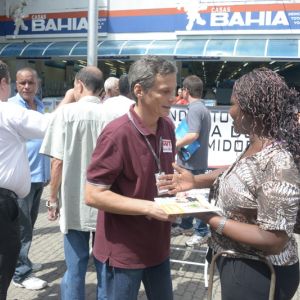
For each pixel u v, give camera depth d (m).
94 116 3.35
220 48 13.03
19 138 3.04
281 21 12.98
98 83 3.48
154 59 2.22
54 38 15.49
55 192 3.54
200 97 5.34
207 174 2.35
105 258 2.36
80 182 3.36
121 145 2.20
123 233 2.30
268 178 1.75
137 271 2.33
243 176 1.82
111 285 2.38
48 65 17.61
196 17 13.70
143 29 14.31
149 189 2.29
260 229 1.75
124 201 2.14
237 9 13.30
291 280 1.96
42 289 4.29
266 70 1.91
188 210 1.90
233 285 1.94
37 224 6.44
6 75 3.07
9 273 3.07
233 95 1.92
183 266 4.92
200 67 19.31
